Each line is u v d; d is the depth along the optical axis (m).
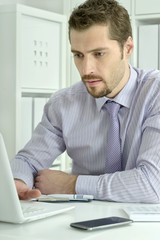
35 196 1.30
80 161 1.79
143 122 1.62
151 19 3.03
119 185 1.41
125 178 1.41
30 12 2.85
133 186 1.40
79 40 1.47
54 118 1.84
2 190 1.00
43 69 3.00
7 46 2.79
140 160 1.47
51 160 1.83
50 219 1.09
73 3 3.19
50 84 3.06
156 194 1.39
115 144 1.65
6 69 2.80
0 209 1.03
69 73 3.23
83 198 1.38
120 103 1.66
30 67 2.89
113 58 1.51
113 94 1.66
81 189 1.46
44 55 3.00
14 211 1.01
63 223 1.05
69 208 1.17
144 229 1.00
